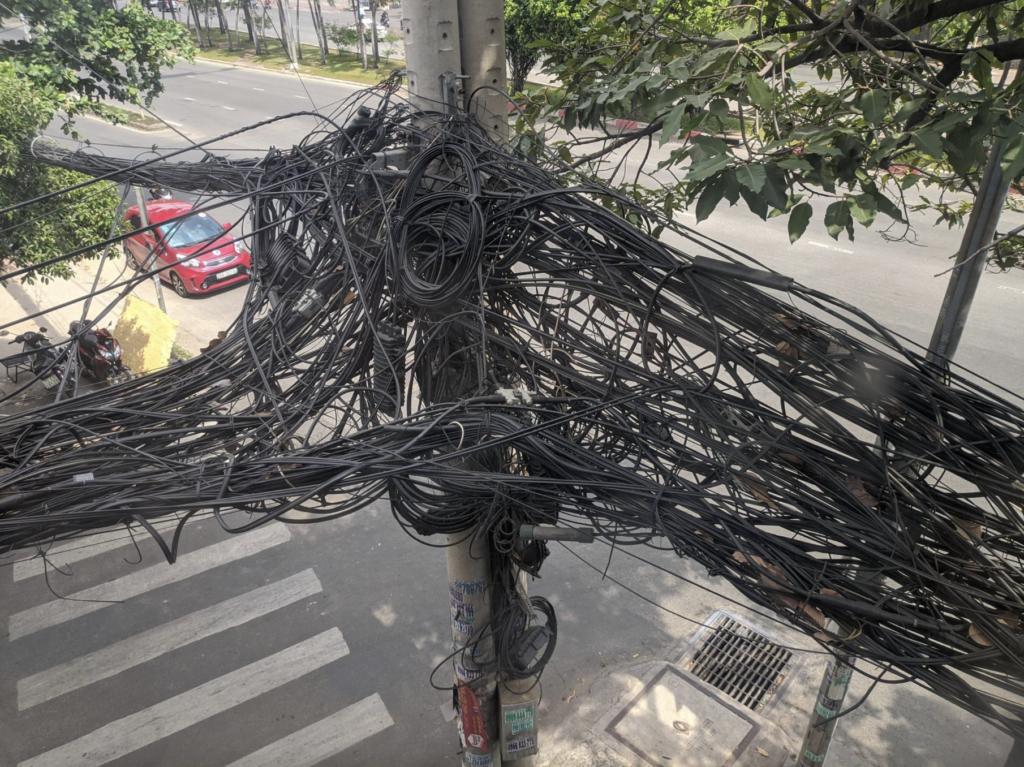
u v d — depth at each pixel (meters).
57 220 9.98
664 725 6.73
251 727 6.80
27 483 3.54
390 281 4.26
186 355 12.37
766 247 13.88
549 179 4.18
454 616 5.20
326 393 4.25
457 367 4.48
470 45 4.51
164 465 3.59
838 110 4.44
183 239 14.38
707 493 3.34
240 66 32.69
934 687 2.92
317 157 5.15
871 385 3.16
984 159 3.53
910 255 13.35
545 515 4.15
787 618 3.17
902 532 3.01
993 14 4.29
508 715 5.29
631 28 5.02
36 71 9.48
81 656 7.50
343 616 7.90
